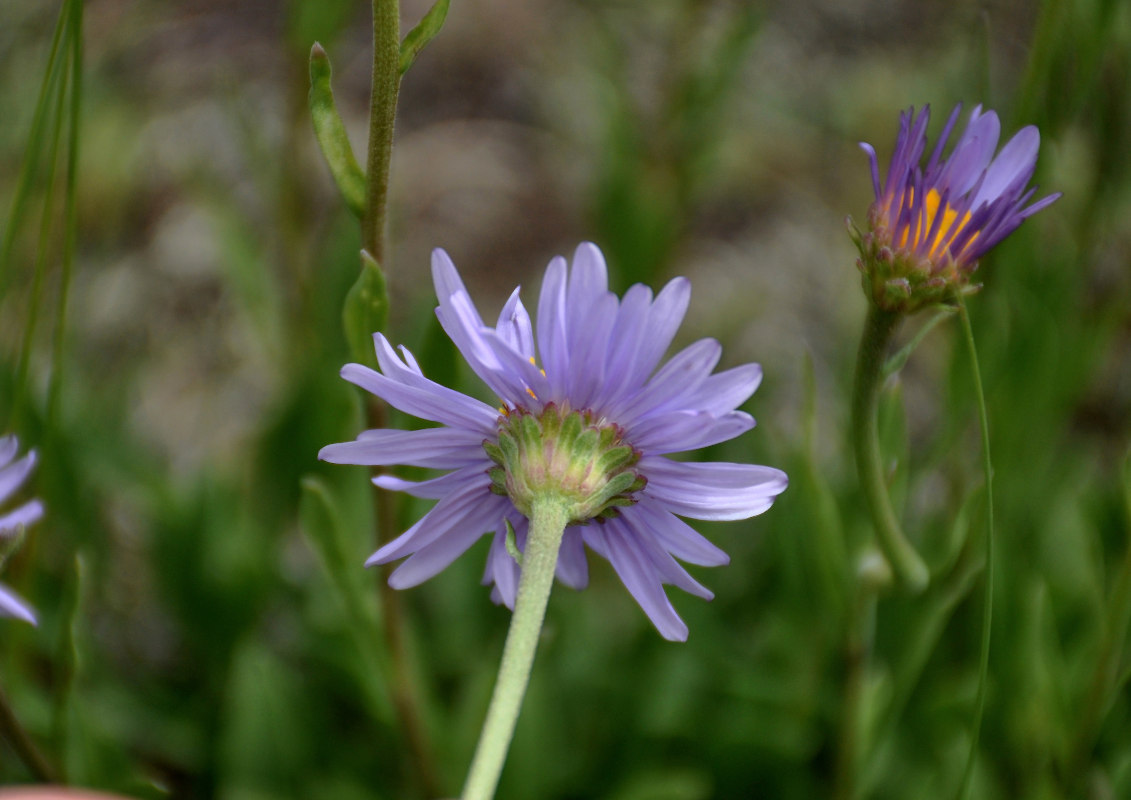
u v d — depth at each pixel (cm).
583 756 34
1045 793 32
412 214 56
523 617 25
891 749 34
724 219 57
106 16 62
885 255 26
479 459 26
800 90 62
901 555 28
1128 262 41
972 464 34
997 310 32
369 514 34
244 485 41
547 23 66
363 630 30
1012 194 26
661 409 26
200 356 50
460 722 33
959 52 57
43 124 29
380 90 27
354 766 34
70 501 35
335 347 38
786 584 35
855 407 27
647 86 55
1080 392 36
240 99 49
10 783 31
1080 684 33
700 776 34
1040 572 34
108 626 39
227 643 35
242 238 41
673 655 35
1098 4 31
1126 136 34
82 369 45
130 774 31
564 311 26
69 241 29
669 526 26
